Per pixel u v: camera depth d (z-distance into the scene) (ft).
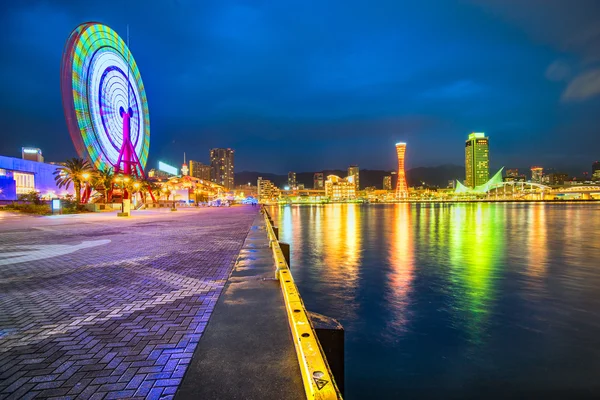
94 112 196.75
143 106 285.43
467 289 48.78
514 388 22.81
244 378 8.45
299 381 8.27
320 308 40.42
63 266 26.68
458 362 26.63
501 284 51.80
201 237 47.67
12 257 31.24
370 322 35.58
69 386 8.75
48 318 14.29
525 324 34.60
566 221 205.16
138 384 8.71
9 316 14.60
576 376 24.27
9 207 146.20
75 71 180.55
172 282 20.66
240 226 68.44
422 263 71.00
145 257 30.58
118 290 18.92
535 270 62.54
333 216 309.01
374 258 77.87
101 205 182.80
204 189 473.26
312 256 81.41
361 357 27.63
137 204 246.88
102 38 205.98
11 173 198.39
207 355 9.86
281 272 18.31
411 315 37.65
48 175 228.43
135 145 261.44
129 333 12.37
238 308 14.32
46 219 103.45
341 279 55.83
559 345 29.43
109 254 32.76
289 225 193.98
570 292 46.68
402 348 29.25
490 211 374.84
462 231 147.02
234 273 21.45
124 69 237.66
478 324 34.68
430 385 23.43
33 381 9.05
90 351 10.91
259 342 10.71
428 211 403.75
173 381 8.81
